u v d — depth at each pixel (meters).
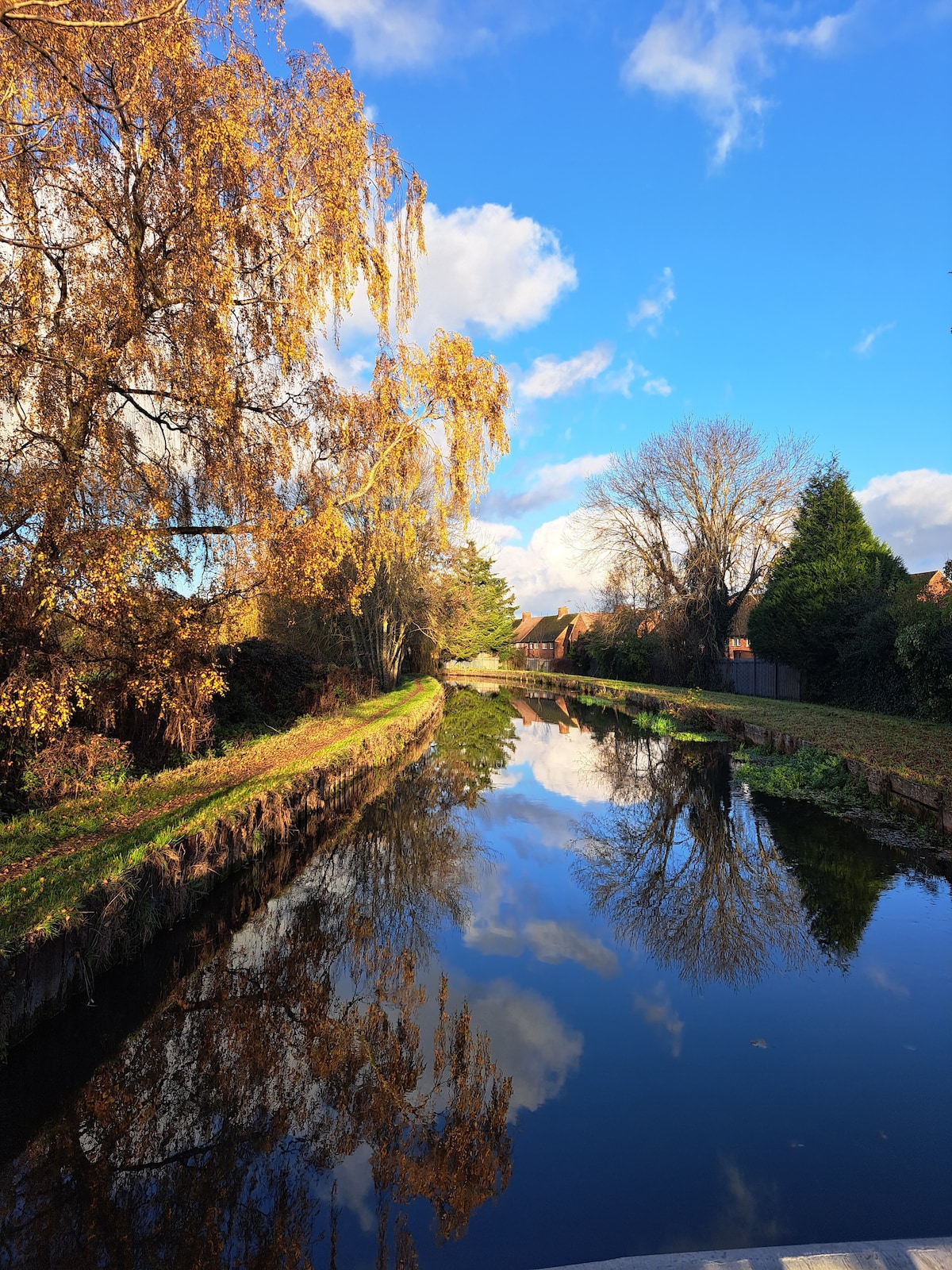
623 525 31.41
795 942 6.44
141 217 7.51
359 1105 4.28
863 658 19.42
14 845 6.12
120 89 7.12
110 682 8.66
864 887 7.54
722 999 5.46
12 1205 3.58
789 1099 4.18
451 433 10.10
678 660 33.38
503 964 6.27
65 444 7.05
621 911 7.46
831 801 11.02
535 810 12.33
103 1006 5.06
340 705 20.30
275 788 8.96
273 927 7.19
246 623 17.08
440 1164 3.76
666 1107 4.11
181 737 10.32
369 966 6.25
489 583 61.50
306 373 8.86
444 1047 4.86
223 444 7.98
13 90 6.39
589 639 44.78
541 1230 3.24
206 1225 3.40
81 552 6.85
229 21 7.37
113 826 6.92
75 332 6.93
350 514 10.73
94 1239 3.35
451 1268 3.01
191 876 6.55
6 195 6.93
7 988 4.12
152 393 7.93
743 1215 3.26
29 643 7.25
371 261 9.08
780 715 19.02
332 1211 3.44
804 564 21.59
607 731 23.38
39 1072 4.36
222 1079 4.59
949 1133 3.84
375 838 10.48
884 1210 3.28
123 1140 4.04
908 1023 5.01
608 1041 4.90
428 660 42.25
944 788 9.02
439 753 18.97
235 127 6.96
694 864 8.88
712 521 29.86
